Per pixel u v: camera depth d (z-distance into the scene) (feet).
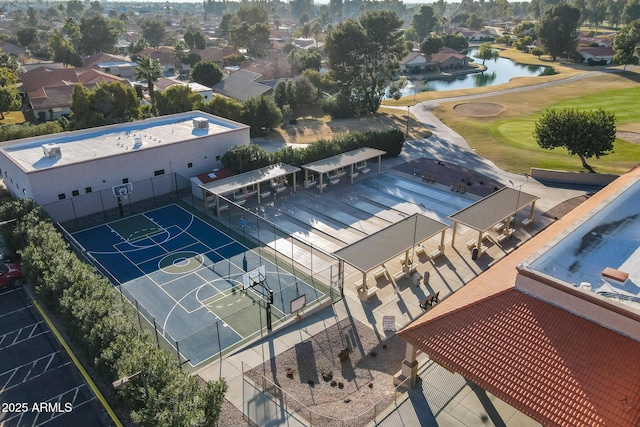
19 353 90.43
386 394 78.18
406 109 309.83
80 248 115.44
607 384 54.60
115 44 602.44
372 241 116.67
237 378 83.76
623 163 189.67
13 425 74.64
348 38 282.15
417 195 167.22
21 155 150.71
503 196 140.56
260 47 569.23
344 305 106.73
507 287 70.59
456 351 64.80
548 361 59.00
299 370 86.12
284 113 275.39
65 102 288.92
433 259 125.59
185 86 252.42
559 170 180.14
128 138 168.45
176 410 62.69
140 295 110.93
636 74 405.18
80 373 85.71
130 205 155.74
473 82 455.63
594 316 60.90
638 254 73.82
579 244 76.23
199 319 102.53
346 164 172.35
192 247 133.08
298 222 147.95
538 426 68.54
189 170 167.22
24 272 104.63
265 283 115.55
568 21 494.18
